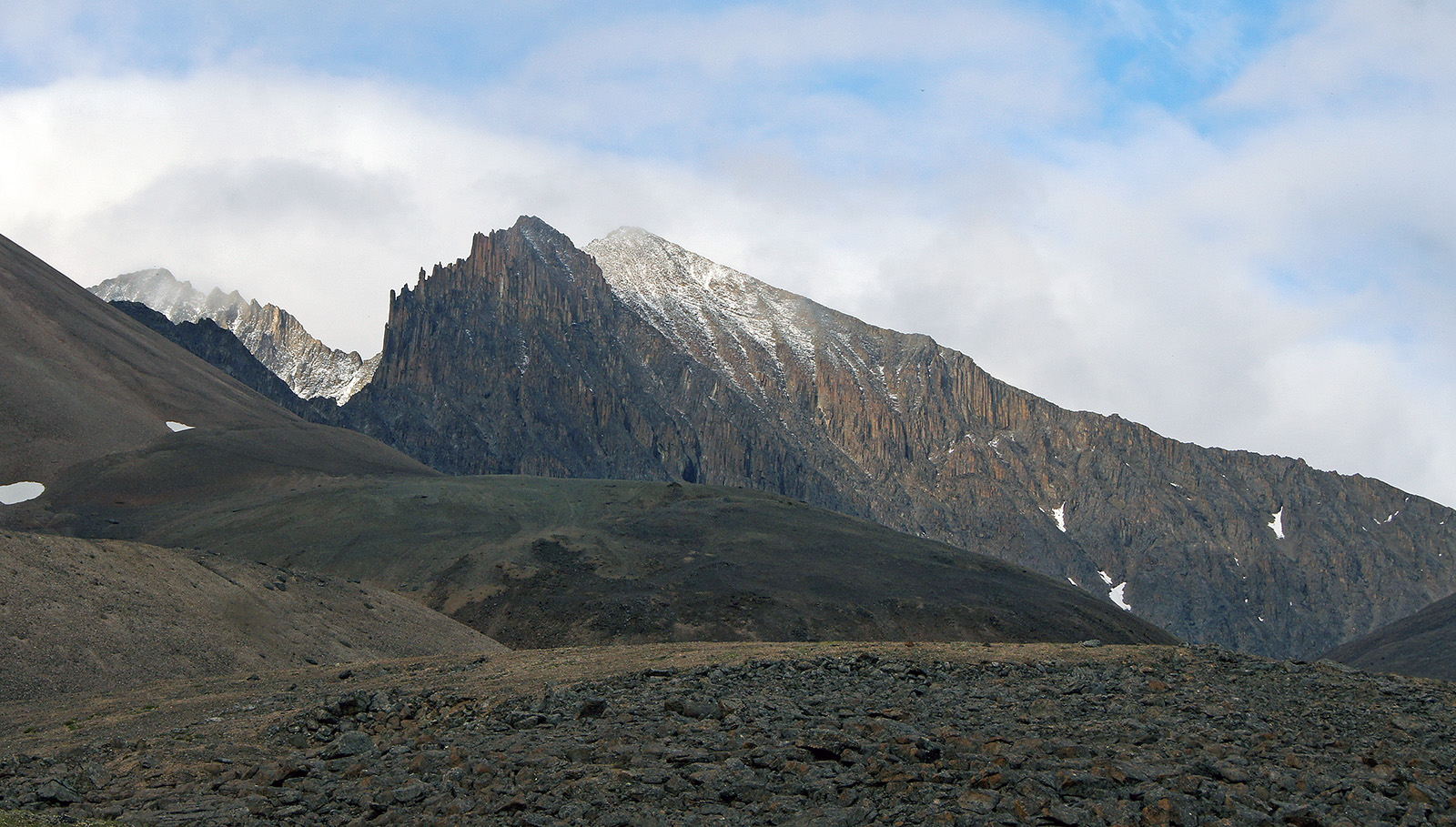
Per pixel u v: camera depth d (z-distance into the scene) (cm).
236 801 2408
